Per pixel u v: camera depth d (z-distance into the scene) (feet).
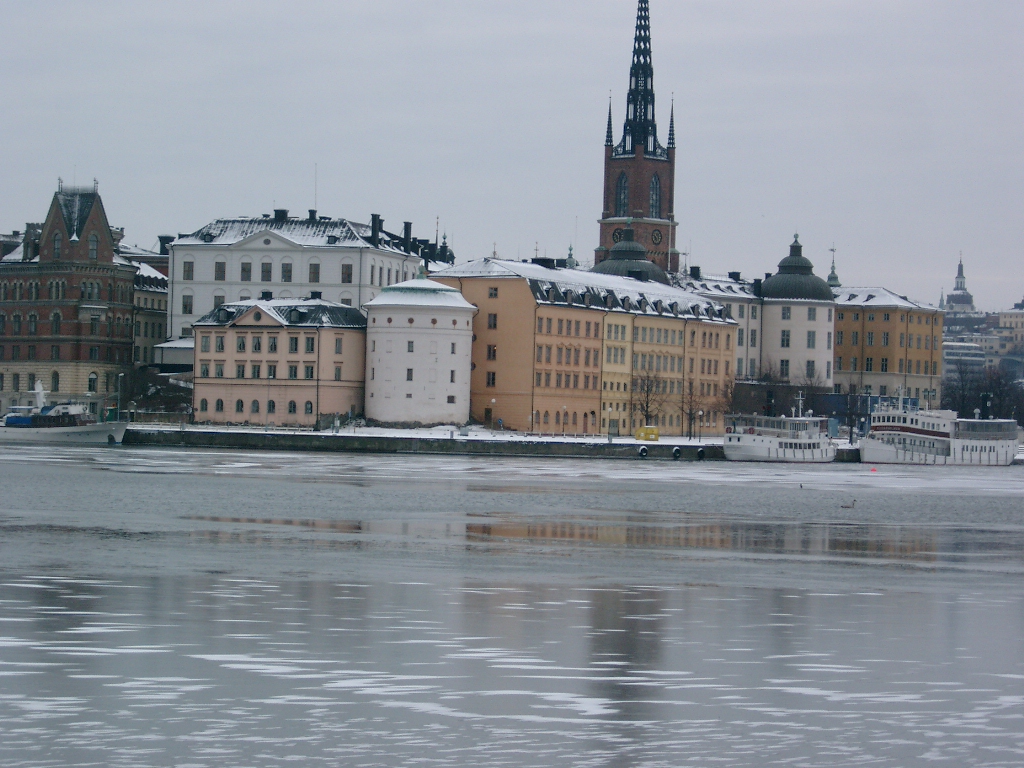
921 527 533.55
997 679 258.16
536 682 249.55
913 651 280.31
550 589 345.92
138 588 332.19
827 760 210.59
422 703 234.99
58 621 290.35
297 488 618.44
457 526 487.61
